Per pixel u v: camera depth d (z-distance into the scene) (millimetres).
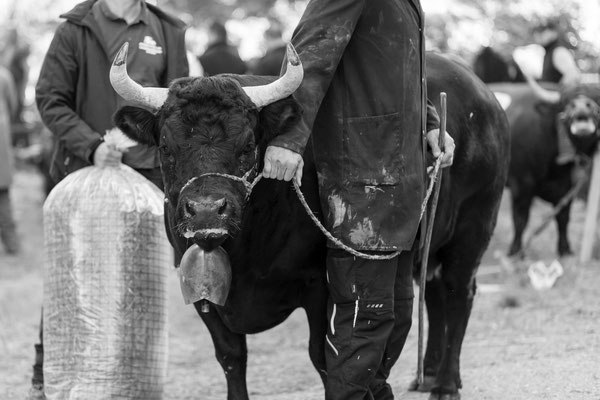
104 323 8750
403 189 7160
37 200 29078
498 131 9609
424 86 7523
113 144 8922
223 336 7922
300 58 7062
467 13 29188
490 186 9500
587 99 17766
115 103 9539
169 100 6980
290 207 7445
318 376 11320
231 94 6863
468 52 28562
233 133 6785
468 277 9570
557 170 18625
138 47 9555
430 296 10227
